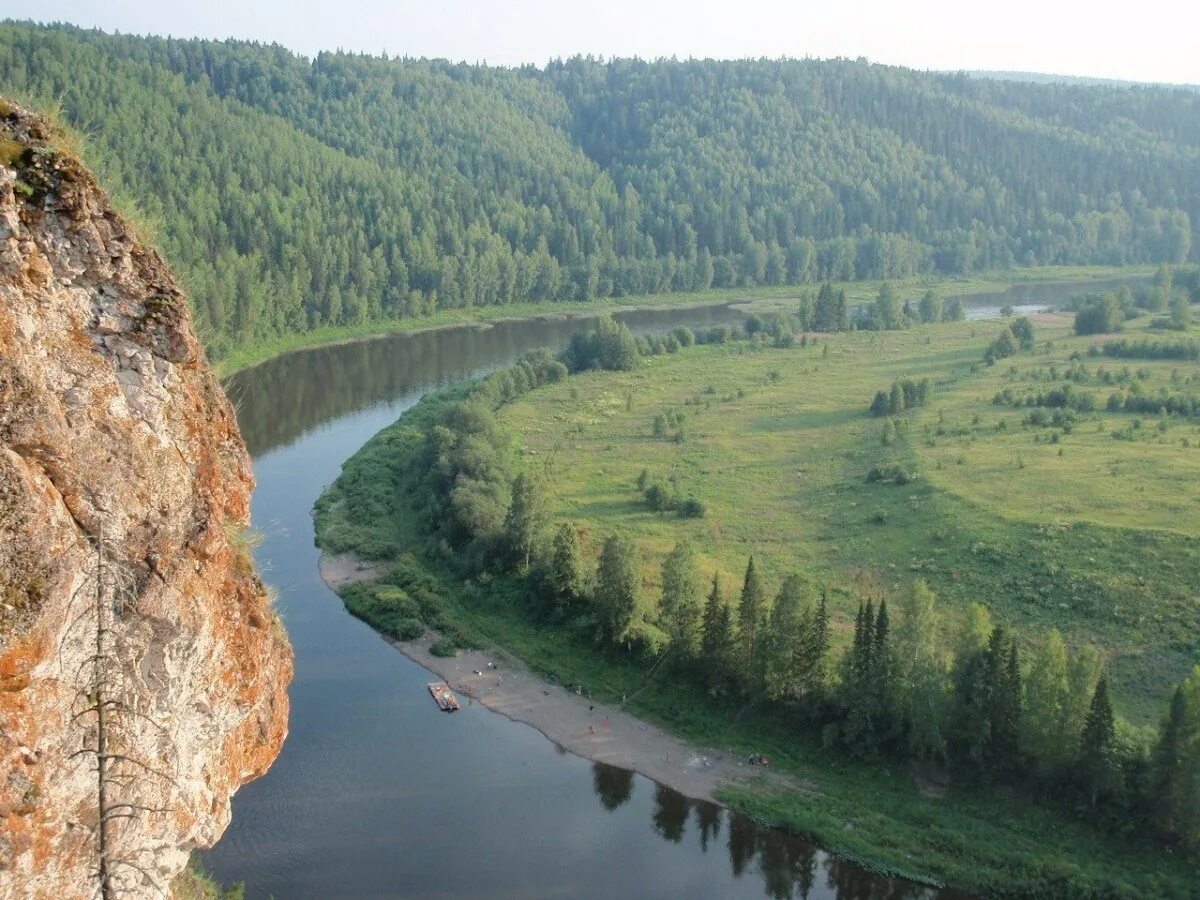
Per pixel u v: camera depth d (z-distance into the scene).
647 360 175.50
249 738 22.47
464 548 88.19
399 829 54.72
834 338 197.12
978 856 52.38
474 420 116.62
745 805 57.41
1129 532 82.81
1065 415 122.19
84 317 18.11
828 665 64.19
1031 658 66.06
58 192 17.86
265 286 186.38
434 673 71.69
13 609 15.19
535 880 51.38
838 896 51.09
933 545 87.00
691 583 71.12
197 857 46.75
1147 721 60.78
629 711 67.12
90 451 17.34
